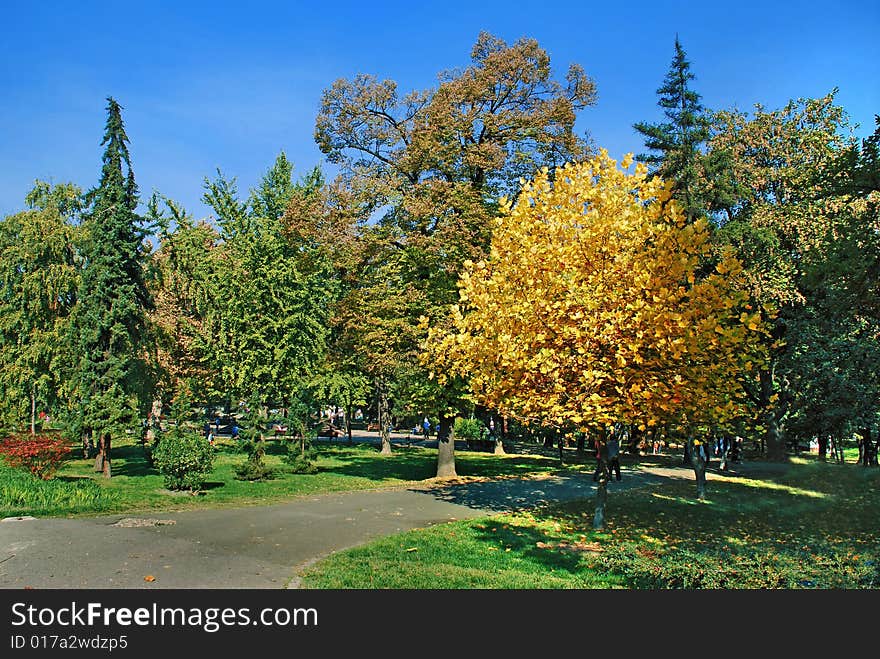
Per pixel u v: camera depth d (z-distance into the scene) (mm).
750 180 22859
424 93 19609
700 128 22219
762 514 12477
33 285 21078
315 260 21844
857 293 12273
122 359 18844
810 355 20281
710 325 8227
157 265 23984
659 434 11086
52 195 22719
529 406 9594
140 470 20156
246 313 26078
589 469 22188
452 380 16672
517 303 9547
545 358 8953
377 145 19578
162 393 22328
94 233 19297
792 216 20359
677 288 8938
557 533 10148
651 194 9328
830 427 21141
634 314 8742
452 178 18328
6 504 11781
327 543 9156
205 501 13461
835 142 21812
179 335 26484
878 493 15484
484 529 10367
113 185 19391
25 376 21219
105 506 12172
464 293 10711
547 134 17547
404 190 18141
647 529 10711
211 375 27031
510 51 17797
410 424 51594
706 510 12891
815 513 12570
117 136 19453
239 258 26938
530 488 16297
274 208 29469
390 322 17000
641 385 8938
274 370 25188
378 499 14141
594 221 9359
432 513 12180
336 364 21562
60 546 8469
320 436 42969
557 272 9555
